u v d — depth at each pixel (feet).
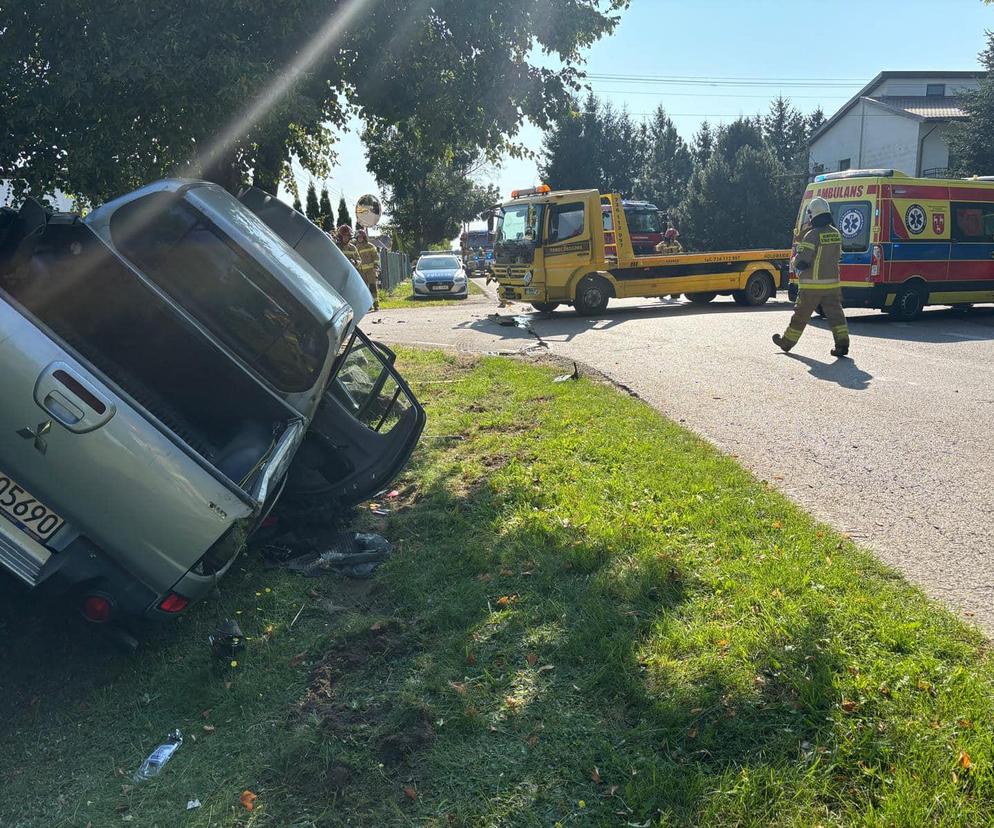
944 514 17.43
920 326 47.21
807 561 14.53
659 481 19.17
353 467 18.97
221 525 11.98
